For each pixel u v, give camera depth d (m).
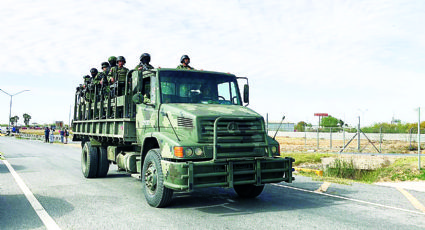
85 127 11.71
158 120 7.05
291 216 5.81
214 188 8.67
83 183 9.30
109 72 10.09
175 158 5.81
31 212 6.00
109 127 9.40
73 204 6.65
